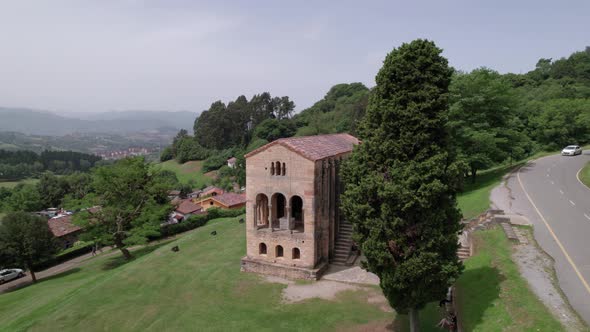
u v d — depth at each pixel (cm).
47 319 3259
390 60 2334
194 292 3491
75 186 11756
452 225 2297
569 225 3469
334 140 4653
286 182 3662
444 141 2314
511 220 3609
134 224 5612
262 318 2966
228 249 4594
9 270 5669
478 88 5356
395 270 2244
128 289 3666
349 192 2378
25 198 10494
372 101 2441
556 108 8712
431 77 2250
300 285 3488
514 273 2633
